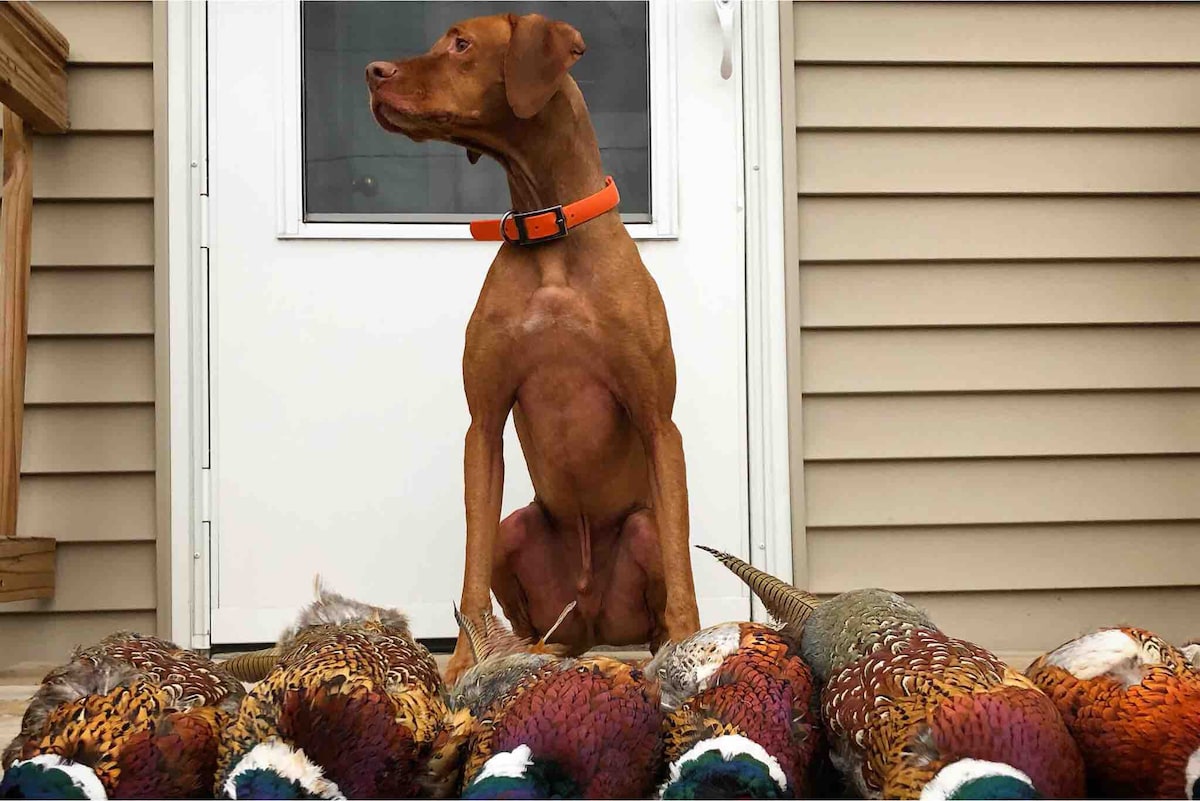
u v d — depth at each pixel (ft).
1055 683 3.58
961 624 10.17
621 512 8.21
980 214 10.36
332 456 10.04
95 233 9.94
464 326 10.16
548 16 10.27
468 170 10.26
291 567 9.96
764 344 10.14
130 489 9.89
